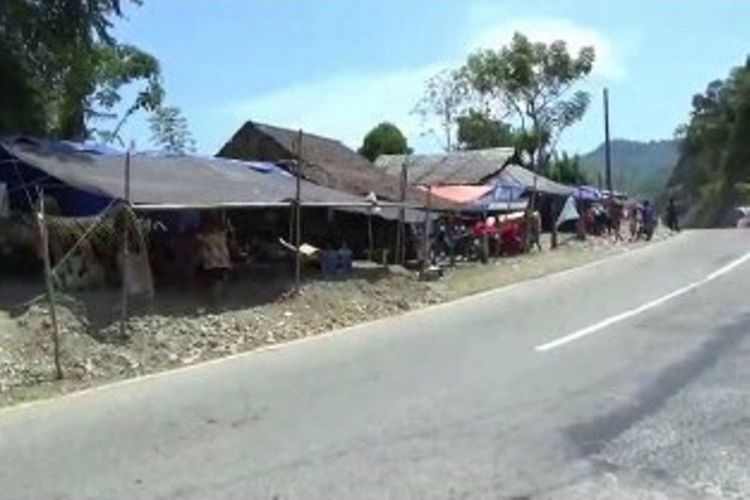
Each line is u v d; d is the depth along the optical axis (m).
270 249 24.58
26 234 19.14
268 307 20.47
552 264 33.03
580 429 10.48
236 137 36.44
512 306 22.25
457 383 13.20
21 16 24.00
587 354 15.34
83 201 20.45
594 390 12.55
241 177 23.94
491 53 74.50
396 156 53.00
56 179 19.89
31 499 8.55
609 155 65.50
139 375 15.05
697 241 44.44
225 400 12.58
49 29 24.61
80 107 30.58
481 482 8.62
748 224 68.06
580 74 74.38
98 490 8.75
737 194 97.56
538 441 10.00
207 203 19.73
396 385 13.17
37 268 19.33
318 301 21.55
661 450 9.61
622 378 13.31
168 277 20.66
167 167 23.00
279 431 10.74
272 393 12.94
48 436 10.94
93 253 18.84
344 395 12.59
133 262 18.67
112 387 13.95
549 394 12.34
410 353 15.98
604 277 28.45
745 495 8.23
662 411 11.29
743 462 9.16
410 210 29.94
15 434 11.11
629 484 8.53
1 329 15.98
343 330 19.39
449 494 8.30
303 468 9.23
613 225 49.62
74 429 11.23
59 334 16.12
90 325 16.89
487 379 13.45
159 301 19.12
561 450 9.64
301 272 24.14
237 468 9.30
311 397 12.55
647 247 41.34
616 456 9.41
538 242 39.09
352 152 39.47
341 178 32.91
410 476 8.84
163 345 16.92
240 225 25.44
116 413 12.04
